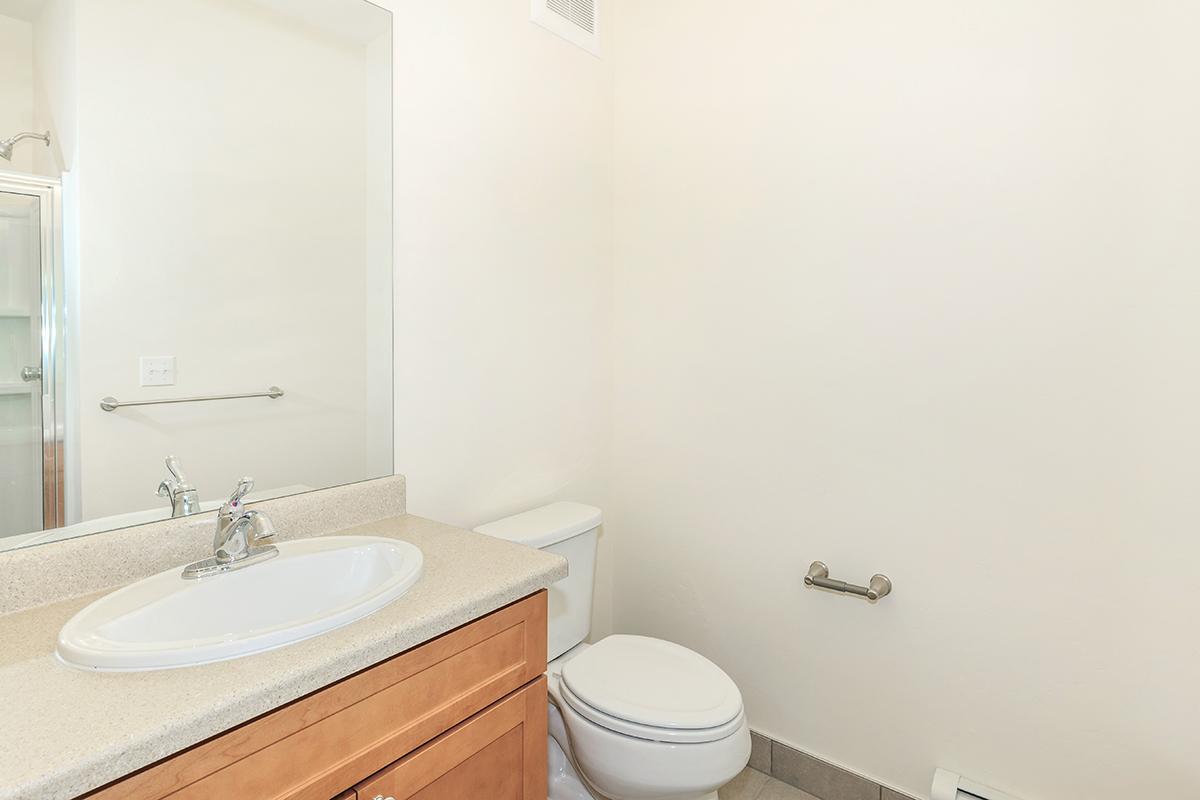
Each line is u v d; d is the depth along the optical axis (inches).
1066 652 56.5
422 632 37.6
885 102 63.3
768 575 73.7
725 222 74.8
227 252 49.1
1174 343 51.0
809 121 68.1
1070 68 54.2
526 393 73.5
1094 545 54.9
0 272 39.3
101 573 42.0
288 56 51.9
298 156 52.8
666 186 79.8
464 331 66.1
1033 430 57.1
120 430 44.4
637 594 85.9
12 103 39.2
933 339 61.6
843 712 69.0
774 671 73.9
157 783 27.6
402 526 56.2
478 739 42.3
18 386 40.3
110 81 43.2
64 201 41.5
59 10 40.9
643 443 84.1
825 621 69.6
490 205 68.0
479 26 65.8
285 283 52.5
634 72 82.4
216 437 49.1
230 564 43.9
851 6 65.0
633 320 84.0
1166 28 50.4
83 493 42.9
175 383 46.9
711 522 78.1
